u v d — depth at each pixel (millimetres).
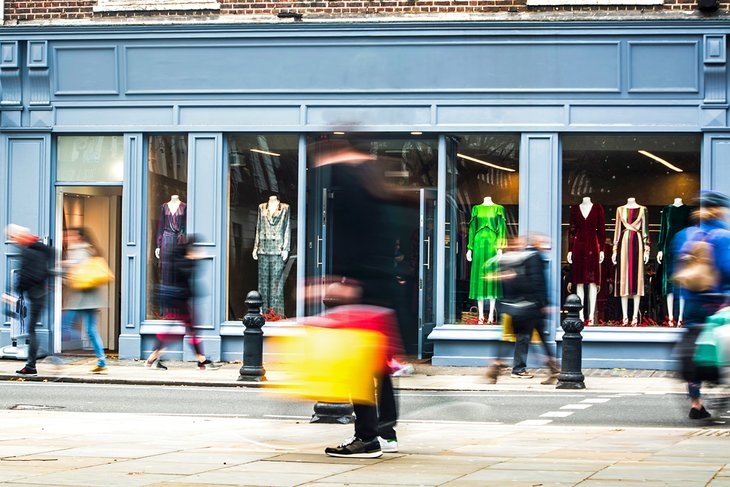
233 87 19984
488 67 19391
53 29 20250
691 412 11742
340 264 8383
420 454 8812
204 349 19891
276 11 19797
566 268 19516
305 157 19969
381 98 19656
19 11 20391
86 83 20359
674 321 19297
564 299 19516
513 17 19250
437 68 19500
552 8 19250
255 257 20047
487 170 19609
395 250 8391
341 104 19734
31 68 20391
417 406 13797
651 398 14891
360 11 19625
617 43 19156
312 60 19766
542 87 19344
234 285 20125
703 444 9539
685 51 19078
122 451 8914
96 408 13438
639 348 19172
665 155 19375
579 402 14359
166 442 9656
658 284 19391
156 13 20109
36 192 20453
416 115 19562
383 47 19594
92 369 18016
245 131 19953
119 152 20453
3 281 20500
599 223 19484
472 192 19625
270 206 20016
